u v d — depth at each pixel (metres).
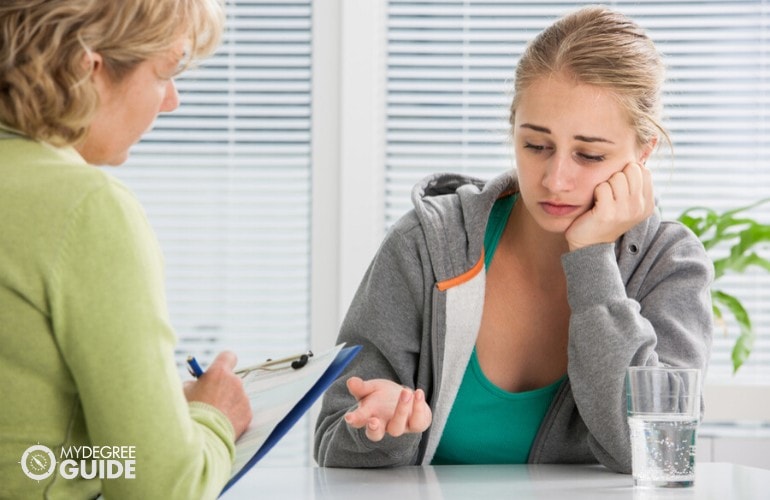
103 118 1.21
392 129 3.28
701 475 1.54
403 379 1.83
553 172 1.63
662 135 1.71
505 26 3.28
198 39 1.26
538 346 1.85
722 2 3.29
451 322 1.79
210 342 3.28
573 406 1.78
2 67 1.13
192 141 3.30
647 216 1.68
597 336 1.63
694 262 1.77
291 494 1.40
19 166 1.11
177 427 1.09
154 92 1.23
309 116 3.32
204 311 3.28
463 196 1.85
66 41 1.14
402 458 1.66
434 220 1.82
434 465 1.79
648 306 1.75
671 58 3.29
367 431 1.51
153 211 3.29
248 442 1.25
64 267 1.06
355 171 3.23
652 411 1.42
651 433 1.42
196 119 3.31
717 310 2.95
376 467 1.68
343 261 3.22
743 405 3.00
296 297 3.29
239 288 3.29
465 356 1.80
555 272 1.83
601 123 1.62
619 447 1.61
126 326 1.07
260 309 3.29
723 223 2.89
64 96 1.14
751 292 3.30
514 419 1.82
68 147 1.17
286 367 1.49
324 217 3.27
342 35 3.24
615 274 1.67
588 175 1.66
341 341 1.89
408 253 1.82
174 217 3.29
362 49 3.24
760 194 3.27
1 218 1.07
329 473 1.63
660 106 1.73
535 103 1.63
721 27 3.29
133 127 1.23
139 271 1.09
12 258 1.06
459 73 3.28
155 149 3.29
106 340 1.06
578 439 1.79
